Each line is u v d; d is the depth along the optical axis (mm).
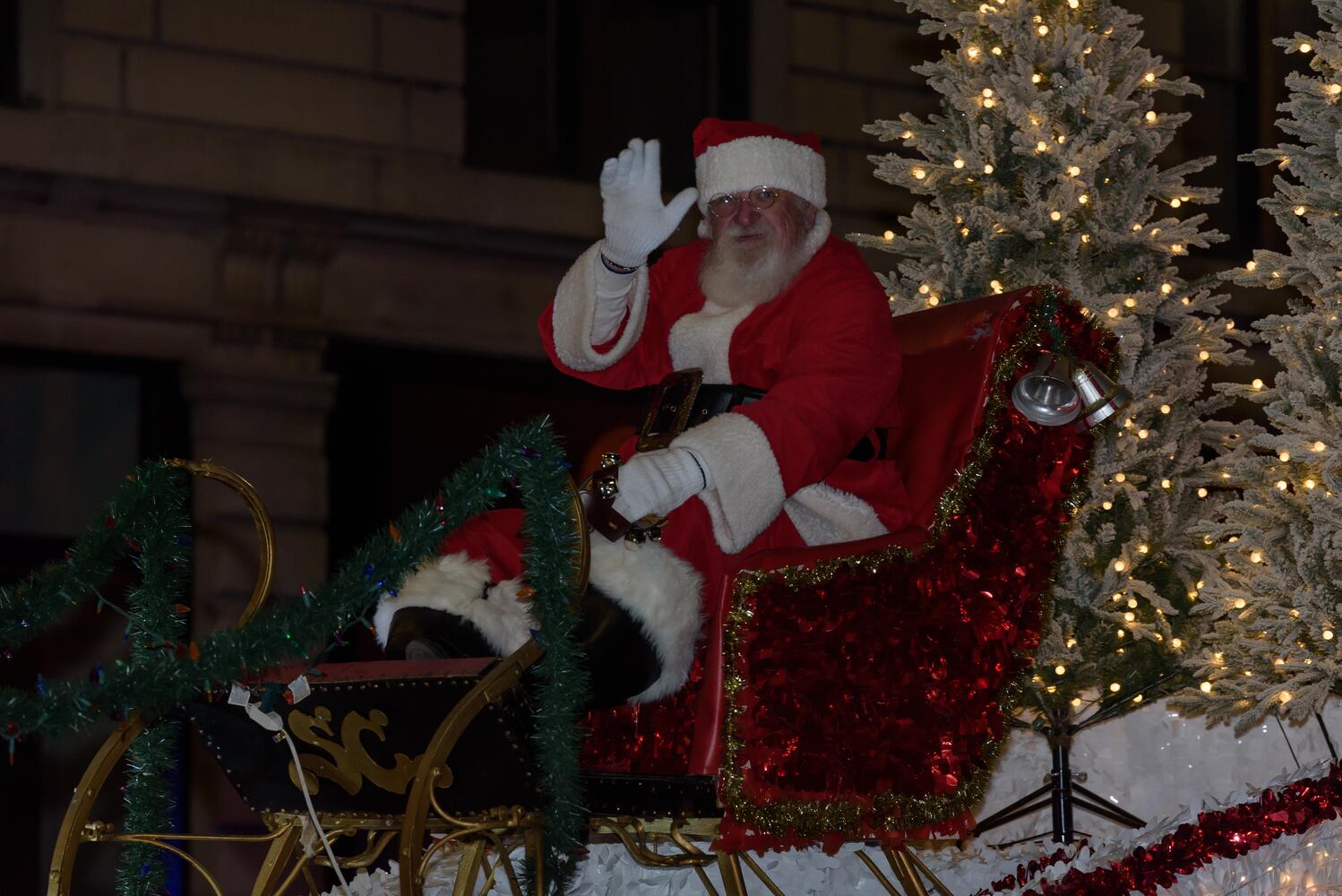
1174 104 23906
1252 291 23328
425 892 8414
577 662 6637
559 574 6402
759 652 6871
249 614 6934
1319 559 9398
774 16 22109
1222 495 11734
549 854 6656
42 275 18562
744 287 8062
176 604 7234
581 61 21859
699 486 7055
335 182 19797
